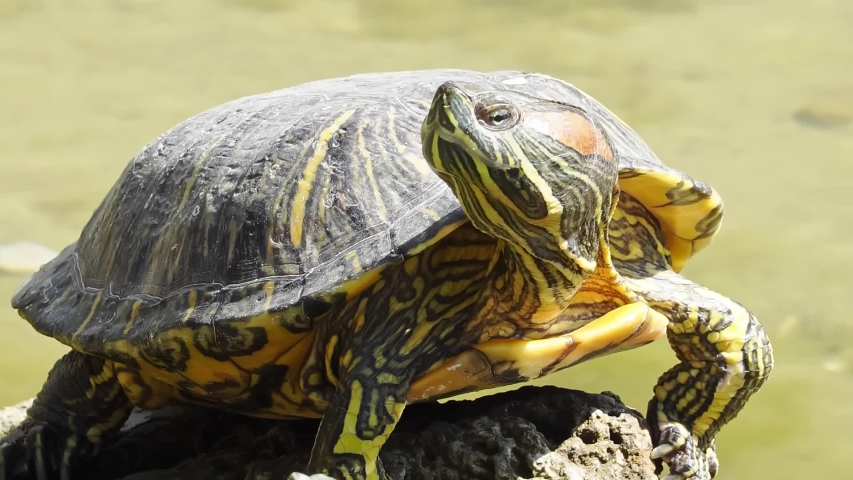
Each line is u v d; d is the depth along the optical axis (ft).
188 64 56.59
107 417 18.15
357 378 13.92
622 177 15.69
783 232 38.42
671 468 15.75
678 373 16.22
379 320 14.32
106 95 52.75
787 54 56.85
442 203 14.12
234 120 17.01
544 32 60.85
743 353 15.55
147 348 15.21
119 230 17.19
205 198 15.74
